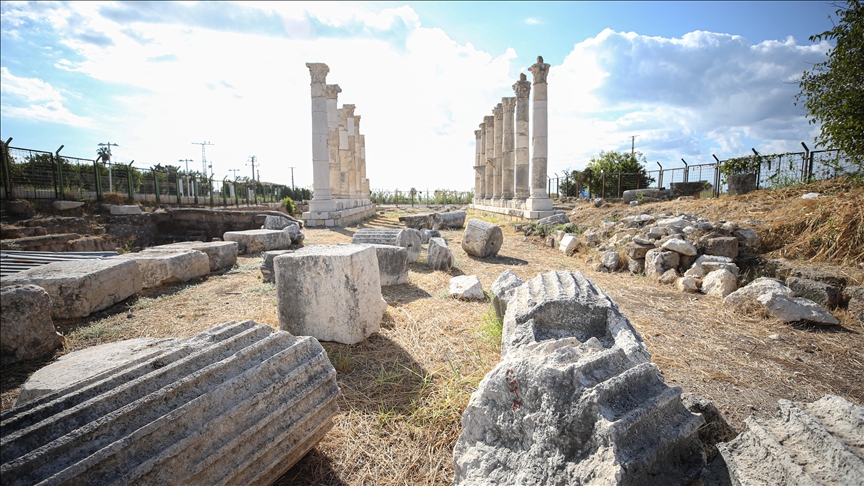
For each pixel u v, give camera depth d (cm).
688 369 374
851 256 615
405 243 899
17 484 142
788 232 717
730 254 699
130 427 172
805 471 157
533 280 416
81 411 171
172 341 314
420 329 472
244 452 202
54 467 151
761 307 514
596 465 162
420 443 276
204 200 2392
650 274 740
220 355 222
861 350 411
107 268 550
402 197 4416
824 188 900
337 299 423
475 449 207
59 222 1162
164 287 674
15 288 401
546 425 182
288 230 1165
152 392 187
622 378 185
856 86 808
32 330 402
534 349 243
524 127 2044
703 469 185
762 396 328
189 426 184
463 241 1004
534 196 1741
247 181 3209
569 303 338
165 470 171
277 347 242
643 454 164
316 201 1719
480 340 436
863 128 799
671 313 534
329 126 2236
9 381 360
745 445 185
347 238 1290
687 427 189
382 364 383
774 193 973
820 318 471
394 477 247
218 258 816
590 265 865
